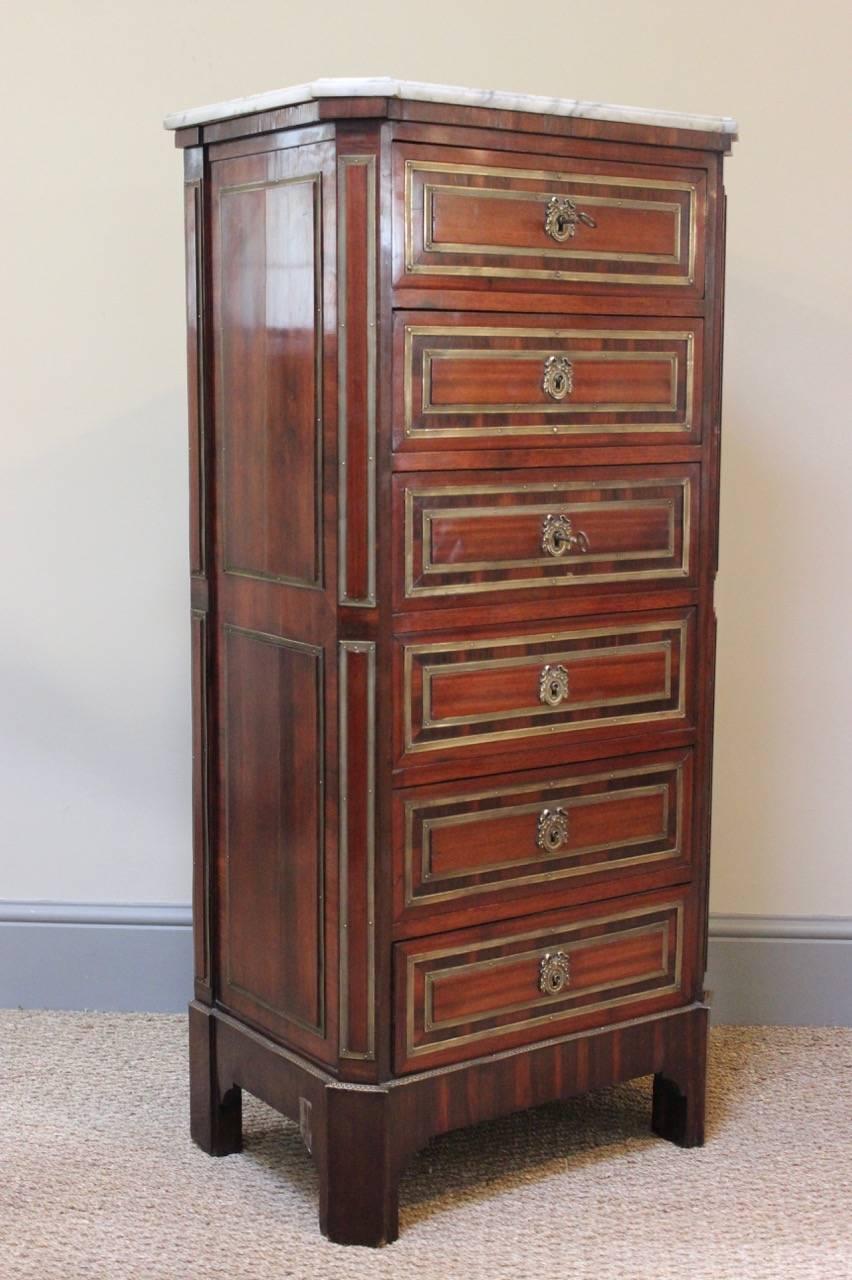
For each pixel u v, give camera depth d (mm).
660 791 2346
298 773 2160
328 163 1990
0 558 2881
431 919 2141
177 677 2910
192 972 2951
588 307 2166
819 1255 2105
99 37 2770
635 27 2785
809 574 2898
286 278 2092
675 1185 2305
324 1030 2154
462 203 2031
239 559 2252
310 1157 2393
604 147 2146
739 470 2865
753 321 2836
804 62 2789
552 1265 2072
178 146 2283
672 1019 2391
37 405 2846
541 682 2195
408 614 2064
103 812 2939
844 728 2936
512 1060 2229
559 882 2254
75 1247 2104
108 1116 2512
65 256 2812
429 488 2061
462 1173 2340
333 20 2773
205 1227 2168
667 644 2318
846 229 2822
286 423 2119
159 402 2846
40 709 2924
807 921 2945
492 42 2781
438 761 2117
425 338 2027
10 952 2939
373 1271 2055
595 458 2203
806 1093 2629
